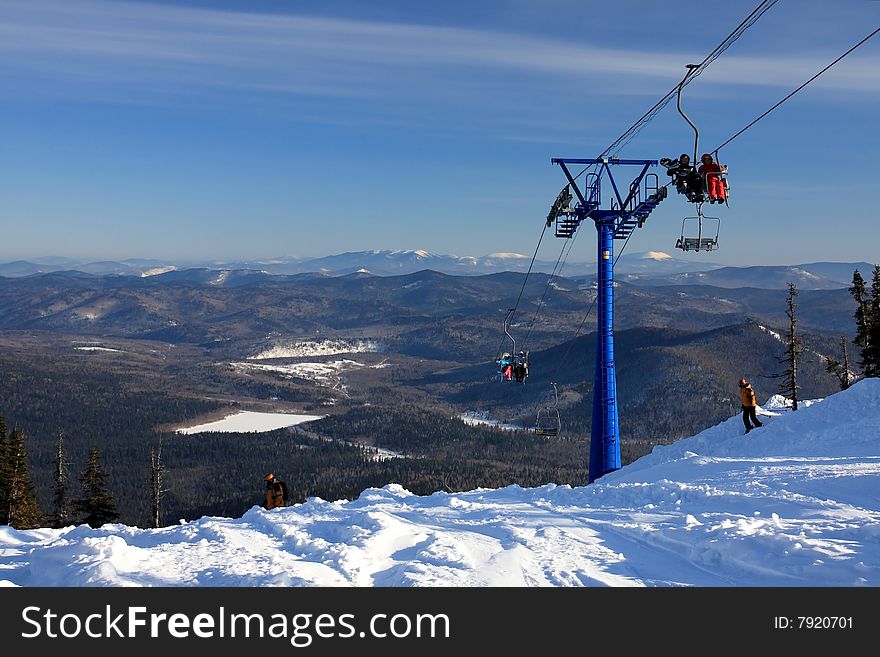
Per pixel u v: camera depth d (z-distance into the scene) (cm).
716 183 1873
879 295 5322
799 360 4731
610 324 2955
